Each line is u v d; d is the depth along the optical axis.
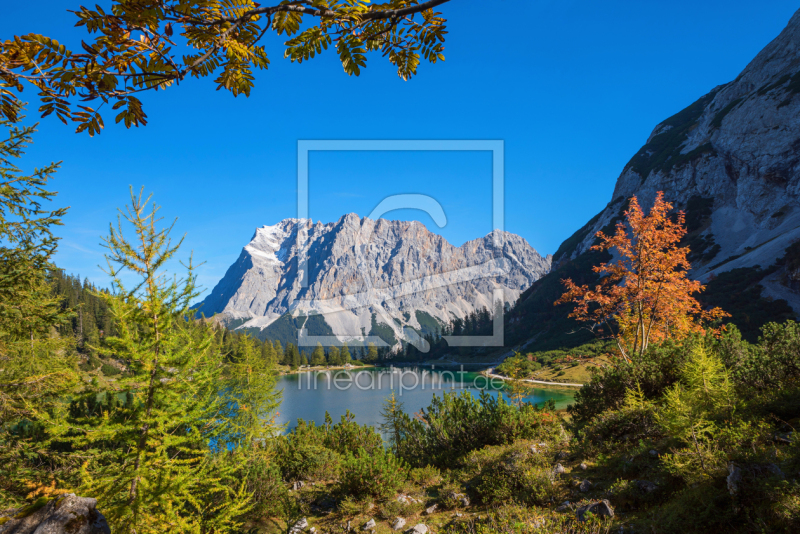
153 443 7.80
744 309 67.25
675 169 133.38
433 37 2.26
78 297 91.50
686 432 7.59
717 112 138.00
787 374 10.44
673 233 20.95
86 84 1.73
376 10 2.03
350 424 20.70
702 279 91.50
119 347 7.93
